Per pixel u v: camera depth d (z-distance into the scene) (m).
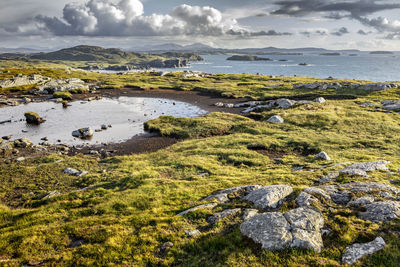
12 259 12.11
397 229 11.35
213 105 82.94
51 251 12.89
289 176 21.64
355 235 11.49
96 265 11.41
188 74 165.88
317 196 15.55
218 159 31.89
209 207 15.98
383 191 15.70
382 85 79.00
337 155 30.50
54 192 23.30
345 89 84.88
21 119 63.50
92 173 29.22
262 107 70.44
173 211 16.70
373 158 27.56
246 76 147.38
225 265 10.41
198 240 12.57
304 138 39.03
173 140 48.12
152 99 94.88
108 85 120.69
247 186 19.02
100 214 17.52
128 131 55.19
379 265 9.51
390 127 42.97
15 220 17.88
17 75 127.94
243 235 12.19
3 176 28.25
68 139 49.09
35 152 40.47
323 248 10.99
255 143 37.84
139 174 25.80
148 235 13.45
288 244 11.06
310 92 86.88
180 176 25.78
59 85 111.44
